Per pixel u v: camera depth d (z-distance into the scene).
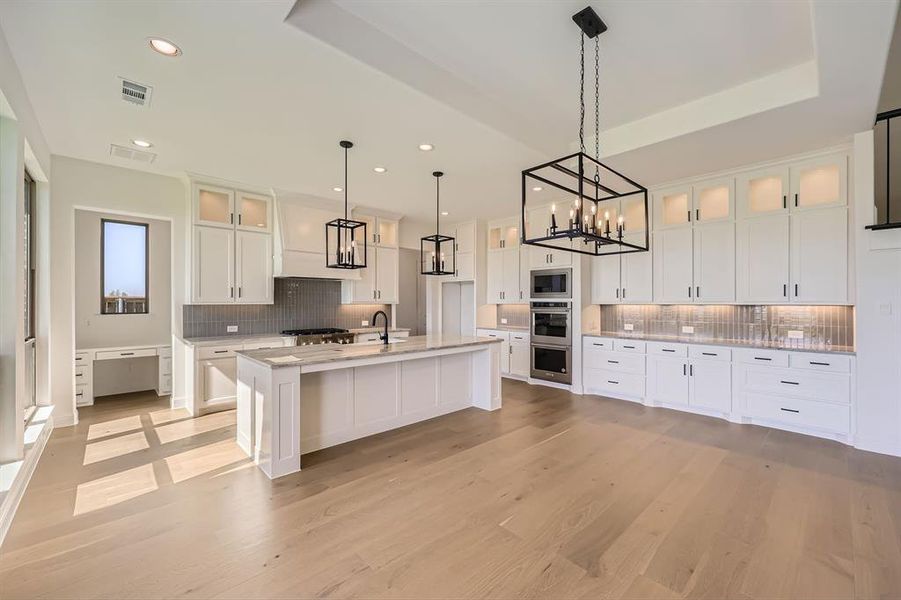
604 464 3.18
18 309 2.67
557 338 5.82
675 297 4.81
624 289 5.30
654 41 2.52
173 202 4.75
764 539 2.19
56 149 3.77
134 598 1.76
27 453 2.89
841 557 2.03
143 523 2.33
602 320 5.89
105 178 4.29
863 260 3.44
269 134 3.42
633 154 3.80
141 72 2.51
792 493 2.69
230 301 4.96
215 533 2.24
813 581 1.87
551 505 2.55
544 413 4.59
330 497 2.65
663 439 3.74
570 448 3.52
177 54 2.33
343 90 2.71
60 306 4.06
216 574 1.91
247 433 3.38
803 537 2.20
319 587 1.83
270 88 2.69
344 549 2.11
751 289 4.25
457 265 7.22
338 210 5.82
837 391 3.61
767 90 2.94
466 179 4.67
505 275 6.70
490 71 2.88
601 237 2.54
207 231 4.79
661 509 2.50
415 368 4.24
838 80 2.56
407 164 4.14
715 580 1.87
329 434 3.55
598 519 2.39
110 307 5.23
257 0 1.92
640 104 3.35
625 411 4.66
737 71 2.87
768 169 4.12
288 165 4.20
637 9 2.23
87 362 4.80
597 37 2.47
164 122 3.19
